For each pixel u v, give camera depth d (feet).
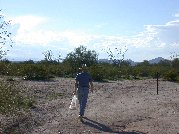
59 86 89.45
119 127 43.50
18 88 44.27
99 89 88.48
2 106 38.47
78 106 55.01
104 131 41.22
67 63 186.29
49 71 135.44
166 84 114.11
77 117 48.55
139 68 167.32
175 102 65.62
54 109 53.67
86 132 40.47
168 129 42.47
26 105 52.08
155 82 122.42
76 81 48.39
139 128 43.04
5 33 38.96
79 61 201.16
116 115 51.03
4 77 40.29
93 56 213.46
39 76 111.65
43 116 47.55
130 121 47.11
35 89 76.59
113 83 111.55
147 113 53.06
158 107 58.90
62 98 66.90
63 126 42.86
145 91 87.25
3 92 38.22
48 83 98.12
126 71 154.51
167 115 51.62
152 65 212.64
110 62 207.72
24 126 40.91
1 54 39.91
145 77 157.89
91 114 51.37
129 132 40.88
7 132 37.78
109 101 65.98
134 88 95.09
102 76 122.72
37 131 39.60
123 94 78.69
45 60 183.73
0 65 40.27
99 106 59.31
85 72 48.88
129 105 61.05
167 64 220.84
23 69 108.06
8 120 41.98
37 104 56.75
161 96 76.18
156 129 42.42
